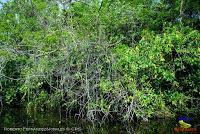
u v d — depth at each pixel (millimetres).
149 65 11273
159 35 12930
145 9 14547
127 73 11766
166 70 11578
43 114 13891
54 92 13547
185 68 12227
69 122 12375
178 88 12336
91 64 11766
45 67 12195
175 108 12438
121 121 11852
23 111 14695
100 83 11297
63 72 11961
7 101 15516
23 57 13820
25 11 17188
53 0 15422
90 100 11492
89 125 11906
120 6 13773
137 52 11555
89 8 13930
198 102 12516
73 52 11836
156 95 11531
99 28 12375
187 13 15180
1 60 13797
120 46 12109
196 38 12031
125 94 11750
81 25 12844
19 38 16031
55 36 12453
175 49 11625
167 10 15336
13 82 15305
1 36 15547
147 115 11656
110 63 11836
